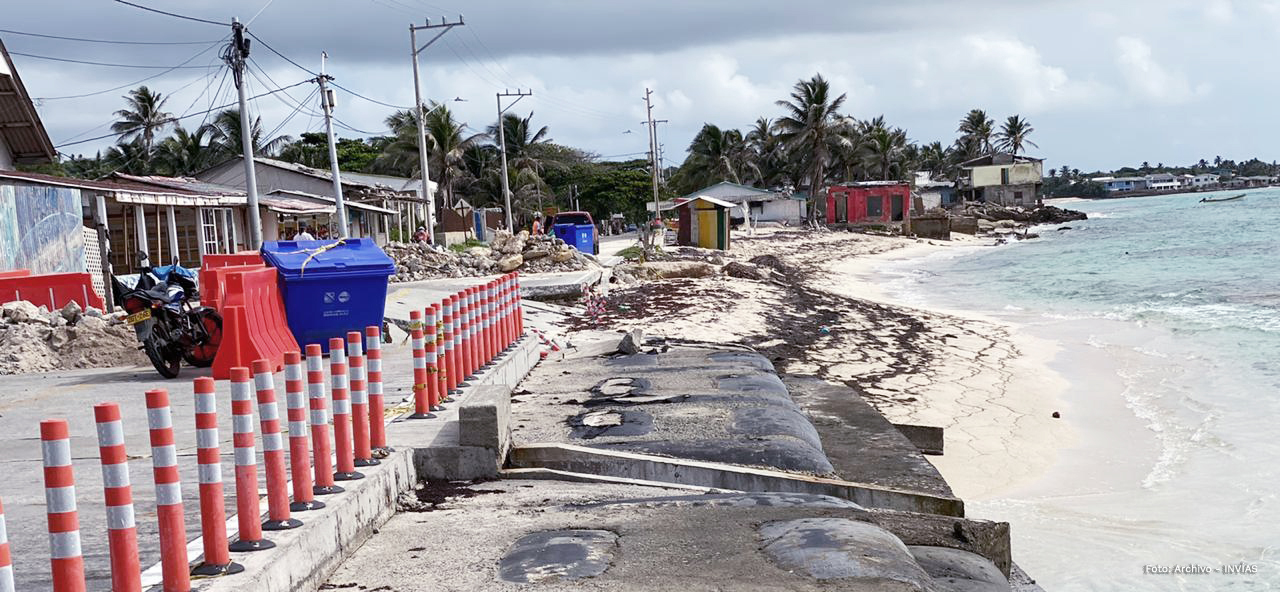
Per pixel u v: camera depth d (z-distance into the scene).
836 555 6.09
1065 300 33.19
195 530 6.34
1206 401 17.27
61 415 10.52
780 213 89.44
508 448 9.27
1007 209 111.00
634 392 12.89
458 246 51.66
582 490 8.48
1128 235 73.88
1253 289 33.28
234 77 27.05
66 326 15.12
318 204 44.44
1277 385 17.97
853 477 9.73
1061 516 11.80
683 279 33.12
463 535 7.05
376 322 14.48
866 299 34.59
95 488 7.48
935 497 8.96
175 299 13.16
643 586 5.80
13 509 6.97
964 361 21.59
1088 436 15.49
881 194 85.81
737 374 13.91
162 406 4.85
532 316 23.23
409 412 10.09
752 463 9.45
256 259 16.12
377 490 7.35
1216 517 11.51
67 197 22.16
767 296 29.16
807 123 96.19
